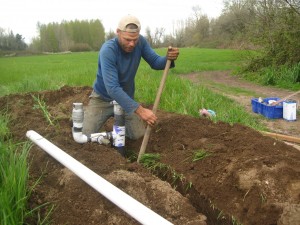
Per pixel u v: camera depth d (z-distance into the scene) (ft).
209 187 11.20
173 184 12.13
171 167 12.42
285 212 8.96
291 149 12.85
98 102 15.15
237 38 64.34
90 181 9.19
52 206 9.83
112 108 15.31
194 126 15.53
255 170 10.94
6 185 9.52
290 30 46.42
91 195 9.80
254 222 9.91
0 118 16.55
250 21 53.93
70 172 10.84
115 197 8.34
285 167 10.92
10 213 8.74
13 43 207.10
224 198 10.87
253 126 19.84
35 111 19.58
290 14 46.34
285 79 42.96
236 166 11.34
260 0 49.55
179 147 13.94
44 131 14.96
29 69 62.49
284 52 46.88
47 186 10.92
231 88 40.83
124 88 14.42
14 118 17.94
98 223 9.08
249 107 28.37
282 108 23.77
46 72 52.06
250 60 52.08
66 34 236.84
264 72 47.75
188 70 62.13
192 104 21.53
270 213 9.73
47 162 11.89
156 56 14.38
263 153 12.22
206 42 159.43
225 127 15.39
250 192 10.48
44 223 9.44
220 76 54.60
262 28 50.78
